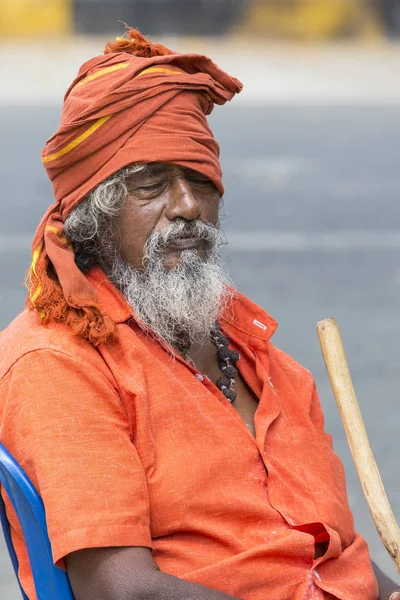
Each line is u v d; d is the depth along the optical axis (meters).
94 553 7.54
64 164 8.43
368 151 68.81
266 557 8.01
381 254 34.91
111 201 8.41
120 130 8.27
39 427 7.69
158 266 8.48
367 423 19.73
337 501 8.80
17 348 8.01
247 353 9.12
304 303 28.64
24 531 7.82
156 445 7.99
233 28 151.62
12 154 64.31
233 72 131.12
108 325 8.11
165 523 7.91
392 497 16.61
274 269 32.47
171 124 8.34
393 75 131.25
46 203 44.56
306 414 9.12
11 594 13.45
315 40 152.88
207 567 7.83
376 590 8.69
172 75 8.34
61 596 7.69
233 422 8.35
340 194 48.94
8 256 33.03
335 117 94.88
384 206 45.22
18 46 139.38
